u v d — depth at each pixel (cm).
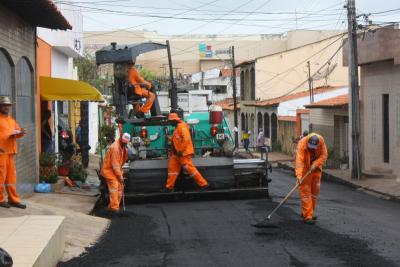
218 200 1432
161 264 784
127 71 1470
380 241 924
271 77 4544
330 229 1027
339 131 2777
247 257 820
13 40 1317
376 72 2267
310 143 1086
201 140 1485
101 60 1453
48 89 1792
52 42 2148
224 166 1405
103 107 3478
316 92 3800
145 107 1484
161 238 961
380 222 1123
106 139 2461
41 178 1582
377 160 2270
